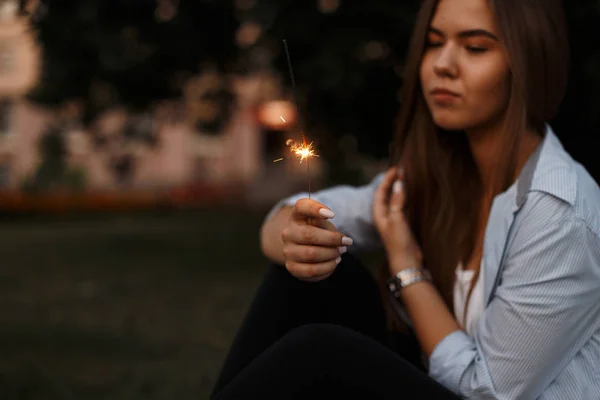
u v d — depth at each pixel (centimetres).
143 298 731
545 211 133
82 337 517
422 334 148
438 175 161
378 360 128
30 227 2062
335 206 174
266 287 156
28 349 474
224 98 1128
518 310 133
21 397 352
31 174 2872
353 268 159
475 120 149
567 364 135
